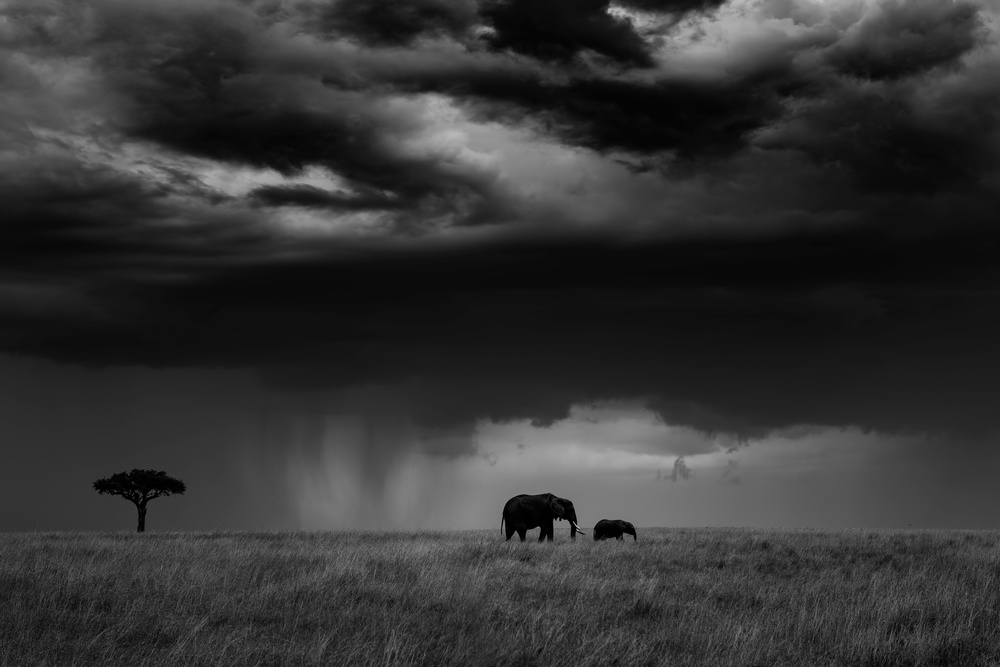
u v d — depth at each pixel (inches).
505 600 536.1
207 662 376.2
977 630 480.4
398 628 443.5
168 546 873.5
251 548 857.5
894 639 447.2
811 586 624.4
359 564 679.7
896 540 1091.9
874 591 580.4
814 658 418.9
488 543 978.1
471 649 407.5
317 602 518.9
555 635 441.1
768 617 498.6
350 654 388.2
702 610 524.1
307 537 1193.4
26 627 433.7
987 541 1076.5
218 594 533.3
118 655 392.8
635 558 824.9
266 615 483.8
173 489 2691.9
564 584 615.5
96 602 506.0
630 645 425.1
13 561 679.1
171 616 470.0
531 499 1315.2
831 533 1416.1
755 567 767.1
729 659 401.4
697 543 1034.1
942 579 658.8
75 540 1076.5
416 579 623.5
